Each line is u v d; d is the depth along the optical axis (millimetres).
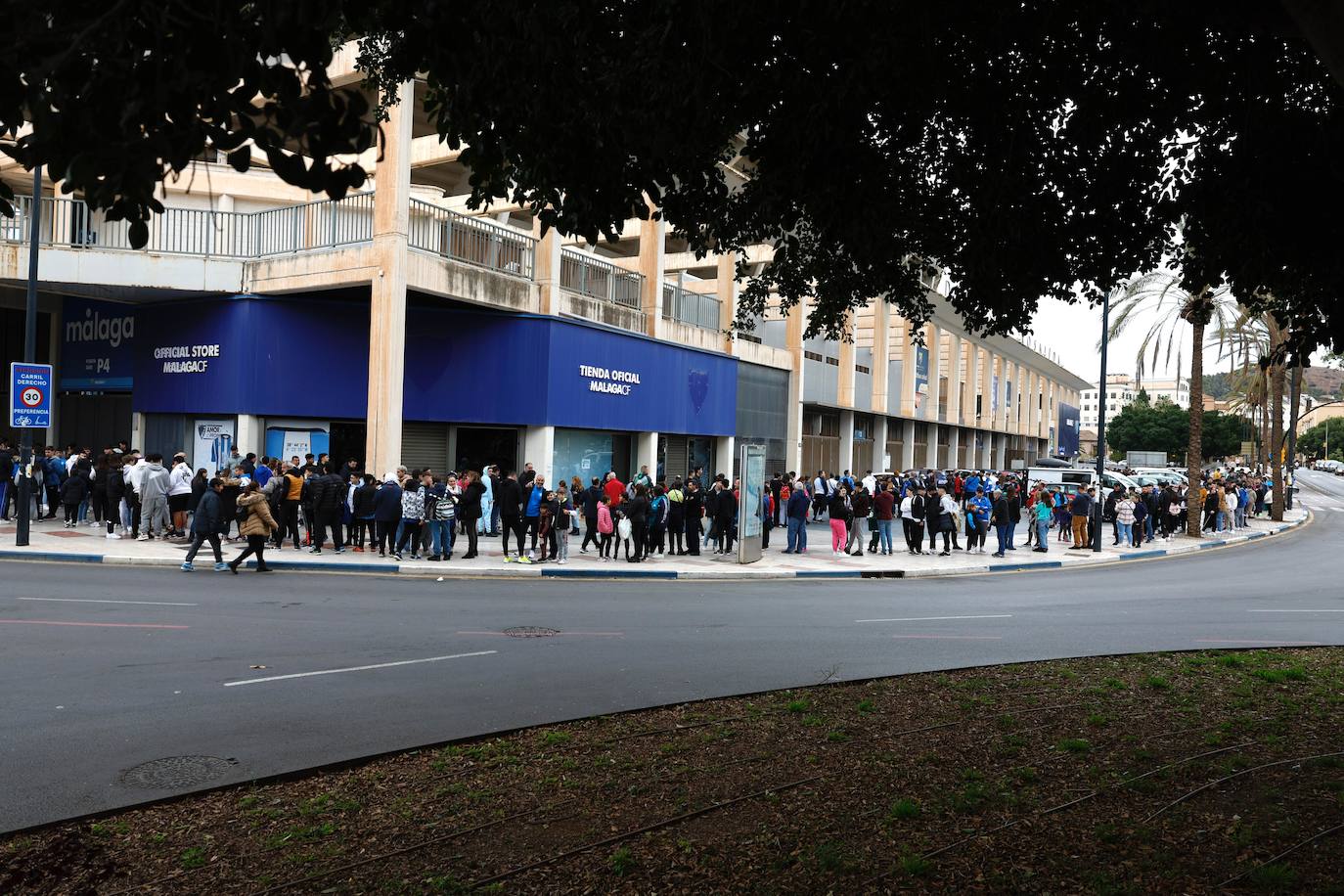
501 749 6590
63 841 4953
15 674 8398
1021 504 40250
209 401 22328
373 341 20422
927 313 9406
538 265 24062
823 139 6594
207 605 12188
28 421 17203
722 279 33094
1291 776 6141
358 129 3543
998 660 10141
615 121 5895
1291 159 6766
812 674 9188
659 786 5875
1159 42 6395
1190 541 30250
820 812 5445
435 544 17828
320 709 7539
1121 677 9211
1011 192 7367
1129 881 4461
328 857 4809
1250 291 7680
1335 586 18609
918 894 4355
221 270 21984
